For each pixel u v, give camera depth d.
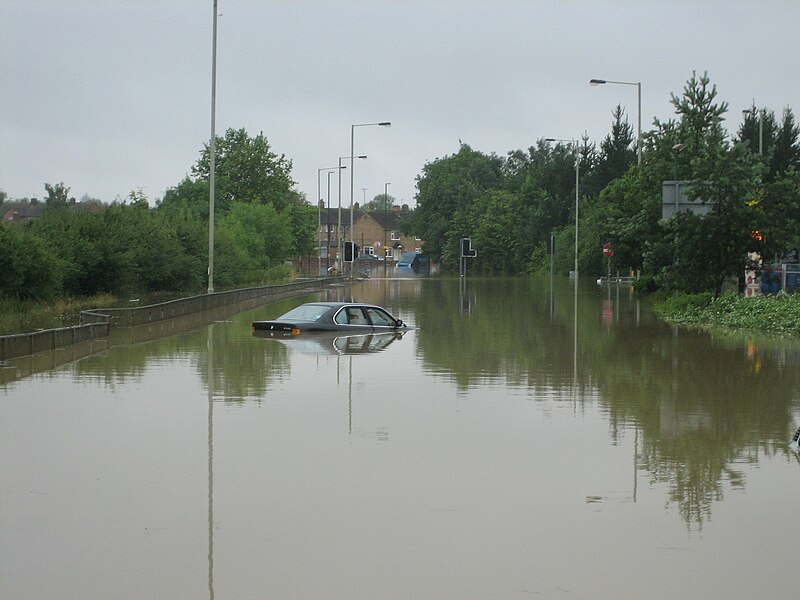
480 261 118.19
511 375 17.61
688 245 34.03
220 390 15.49
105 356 20.66
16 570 6.95
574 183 105.00
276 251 88.25
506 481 9.46
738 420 12.96
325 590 6.59
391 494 8.95
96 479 9.48
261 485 9.25
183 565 7.05
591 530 7.91
